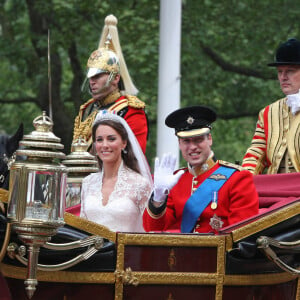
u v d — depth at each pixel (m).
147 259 20.05
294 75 25.80
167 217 22.70
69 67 67.81
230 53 62.22
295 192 22.95
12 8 64.75
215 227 20.69
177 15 38.50
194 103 63.38
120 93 27.22
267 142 26.30
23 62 63.66
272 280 21.64
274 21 61.69
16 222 18.39
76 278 19.84
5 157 20.38
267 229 20.92
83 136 26.97
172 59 38.44
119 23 57.91
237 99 64.12
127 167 22.66
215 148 66.94
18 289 19.88
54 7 57.56
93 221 21.91
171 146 38.06
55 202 18.55
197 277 20.25
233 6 61.72
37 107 68.69
